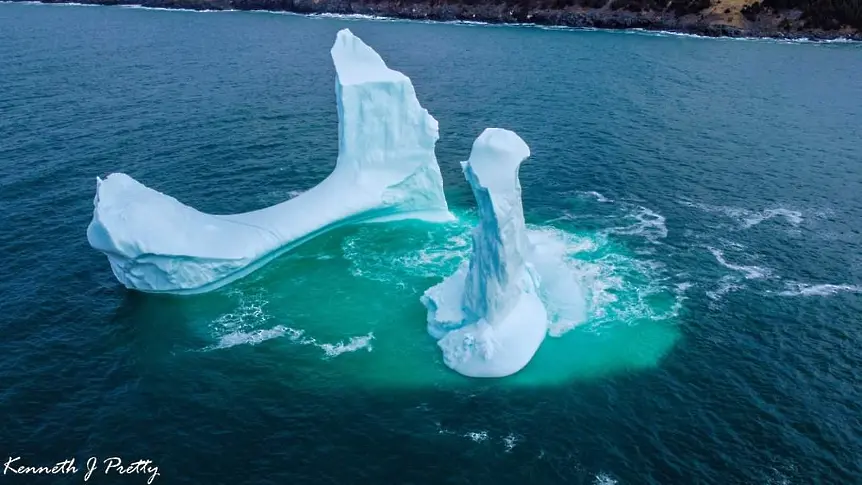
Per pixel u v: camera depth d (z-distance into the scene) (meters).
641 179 64.88
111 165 63.59
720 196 61.47
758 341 40.88
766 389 36.78
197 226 46.34
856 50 132.75
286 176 63.34
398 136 53.50
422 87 96.81
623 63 117.31
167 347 39.69
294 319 42.88
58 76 95.31
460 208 59.25
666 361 39.00
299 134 74.75
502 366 37.78
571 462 31.75
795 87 101.06
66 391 35.69
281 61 112.75
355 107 52.28
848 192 62.56
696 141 75.62
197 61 110.50
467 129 78.56
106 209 43.28
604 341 40.72
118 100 84.50
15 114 76.62
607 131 78.38
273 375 37.62
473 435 33.41
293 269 48.69
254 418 34.31
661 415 34.84
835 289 46.53
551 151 71.62
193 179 61.81
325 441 32.91
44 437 32.56
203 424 33.81
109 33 137.62
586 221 56.16
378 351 40.00
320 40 136.62
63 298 43.75
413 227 55.16
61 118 76.12
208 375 37.41
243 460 31.62
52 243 49.75
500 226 36.94
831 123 82.81
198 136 72.75
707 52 129.25
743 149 73.38
